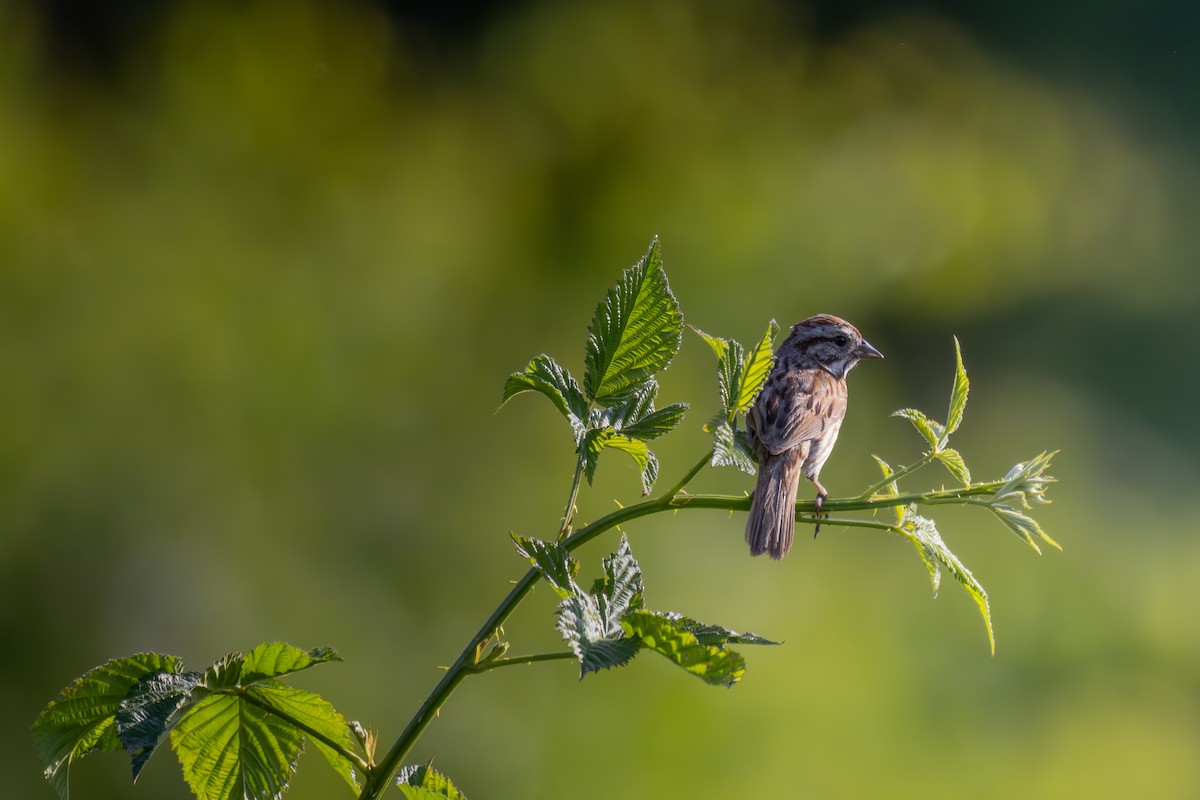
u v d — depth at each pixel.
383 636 11.99
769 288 16.91
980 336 22.53
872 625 13.99
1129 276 24.72
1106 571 16.97
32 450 11.66
